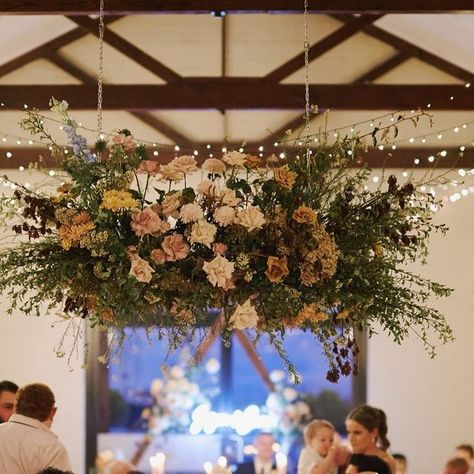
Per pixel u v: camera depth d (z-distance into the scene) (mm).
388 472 5777
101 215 4008
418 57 9789
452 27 8953
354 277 4219
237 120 10203
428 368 10531
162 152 10188
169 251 3994
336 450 6660
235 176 4309
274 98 9555
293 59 9688
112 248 4004
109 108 9602
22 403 5000
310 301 4156
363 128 10109
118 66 9797
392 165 10227
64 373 10578
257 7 7543
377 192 4301
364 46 9805
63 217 4008
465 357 10477
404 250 4355
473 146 10203
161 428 10891
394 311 4309
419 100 9609
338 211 4195
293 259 4098
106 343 4492
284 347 11016
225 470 5059
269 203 4164
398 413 10547
